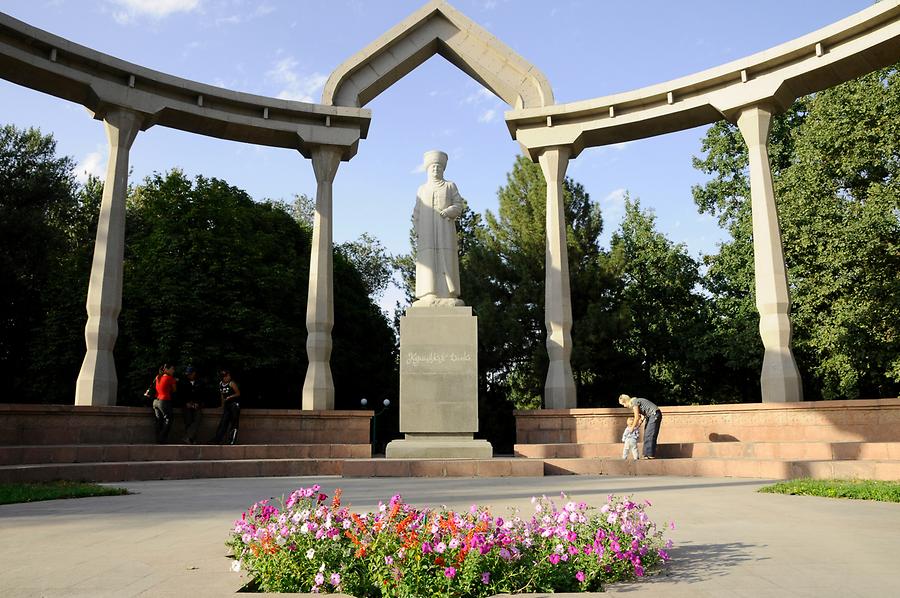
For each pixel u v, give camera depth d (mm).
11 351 30234
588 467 14586
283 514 5219
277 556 4801
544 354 29062
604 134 21109
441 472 14055
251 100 20203
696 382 33531
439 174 16984
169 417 17047
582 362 29172
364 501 9359
